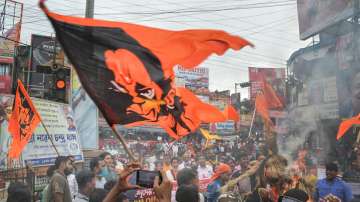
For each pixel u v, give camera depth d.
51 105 9.96
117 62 2.77
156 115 3.06
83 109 12.99
